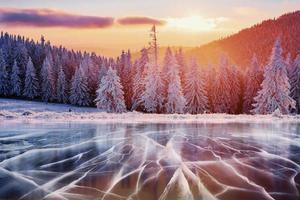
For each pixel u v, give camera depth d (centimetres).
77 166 809
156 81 4397
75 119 2353
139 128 1698
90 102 7125
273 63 3866
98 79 7038
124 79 6228
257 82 5466
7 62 7781
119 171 755
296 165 821
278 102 3812
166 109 4381
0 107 5662
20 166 810
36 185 645
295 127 1772
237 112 5781
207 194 585
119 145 1126
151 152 995
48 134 1428
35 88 7306
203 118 2539
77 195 583
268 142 1202
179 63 5656
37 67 8212
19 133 1466
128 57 6506
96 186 636
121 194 586
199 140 1248
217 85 5497
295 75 5044
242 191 603
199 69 5050
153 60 4484
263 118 2566
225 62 5600
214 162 852
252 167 797
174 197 568
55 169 778
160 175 717
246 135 1402
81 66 7131
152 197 569
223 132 1517
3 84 7338
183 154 962
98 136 1362
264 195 581
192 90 4909
